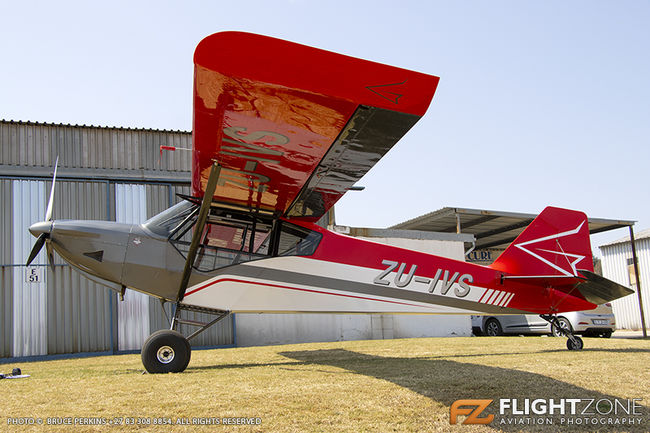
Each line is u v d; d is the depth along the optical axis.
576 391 4.04
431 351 8.02
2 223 11.29
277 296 6.36
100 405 3.55
